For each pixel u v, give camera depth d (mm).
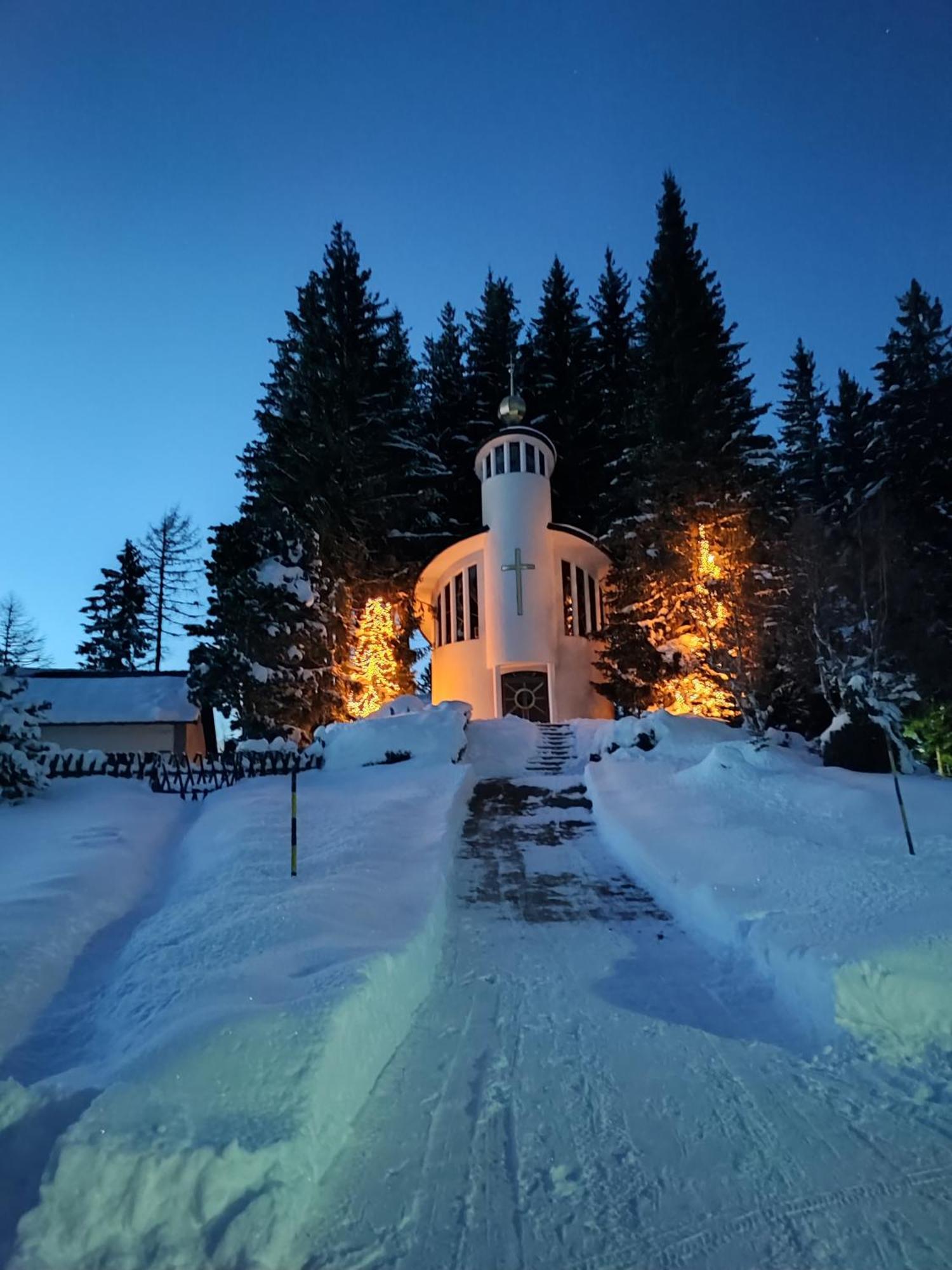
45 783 14688
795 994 6340
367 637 26969
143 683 25250
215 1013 5141
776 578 23750
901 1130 4586
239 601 23469
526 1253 3600
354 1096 4895
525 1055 5629
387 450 31609
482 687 27578
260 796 14617
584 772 17625
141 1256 3441
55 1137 4051
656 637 26125
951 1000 5676
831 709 21719
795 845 10281
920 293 36312
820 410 43719
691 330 30453
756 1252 3588
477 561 29062
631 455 28562
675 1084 5191
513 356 42031
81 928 7754
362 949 6512
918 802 12023
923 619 21766
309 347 31203
